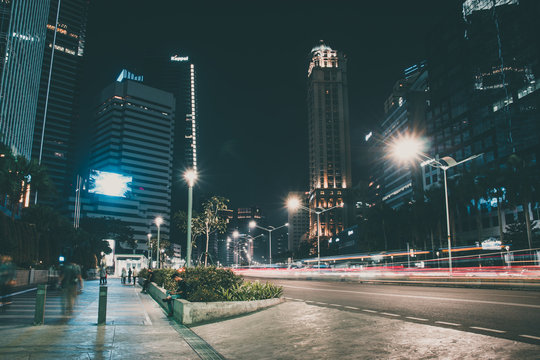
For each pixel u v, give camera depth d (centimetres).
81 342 873
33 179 5309
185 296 1350
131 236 14512
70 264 1407
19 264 4284
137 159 18638
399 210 9738
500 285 2467
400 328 923
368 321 1033
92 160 19462
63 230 6494
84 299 2086
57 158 17875
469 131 9912
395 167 15575
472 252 7362
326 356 722
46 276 4038
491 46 9356
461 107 10262
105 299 1165
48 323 1159
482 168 6894
